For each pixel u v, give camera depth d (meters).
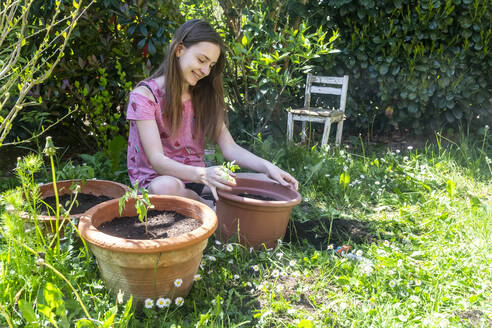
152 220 1.80
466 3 3.94
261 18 3.67
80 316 1.46
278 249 2.13
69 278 1.54
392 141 4.60
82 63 3.13
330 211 2.64
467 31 4.04
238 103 4.19
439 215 2.43
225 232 2.19
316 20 4.38
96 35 3.14
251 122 4.21
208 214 1.72
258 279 1.88
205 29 1.98
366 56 4.32
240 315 1.60
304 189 3.05
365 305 1.68
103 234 1.50
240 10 3.97
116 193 2.24
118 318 1.46
